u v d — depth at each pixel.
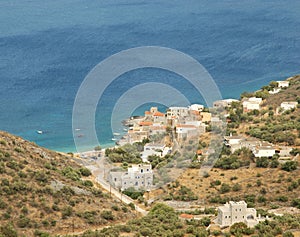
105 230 129.38
